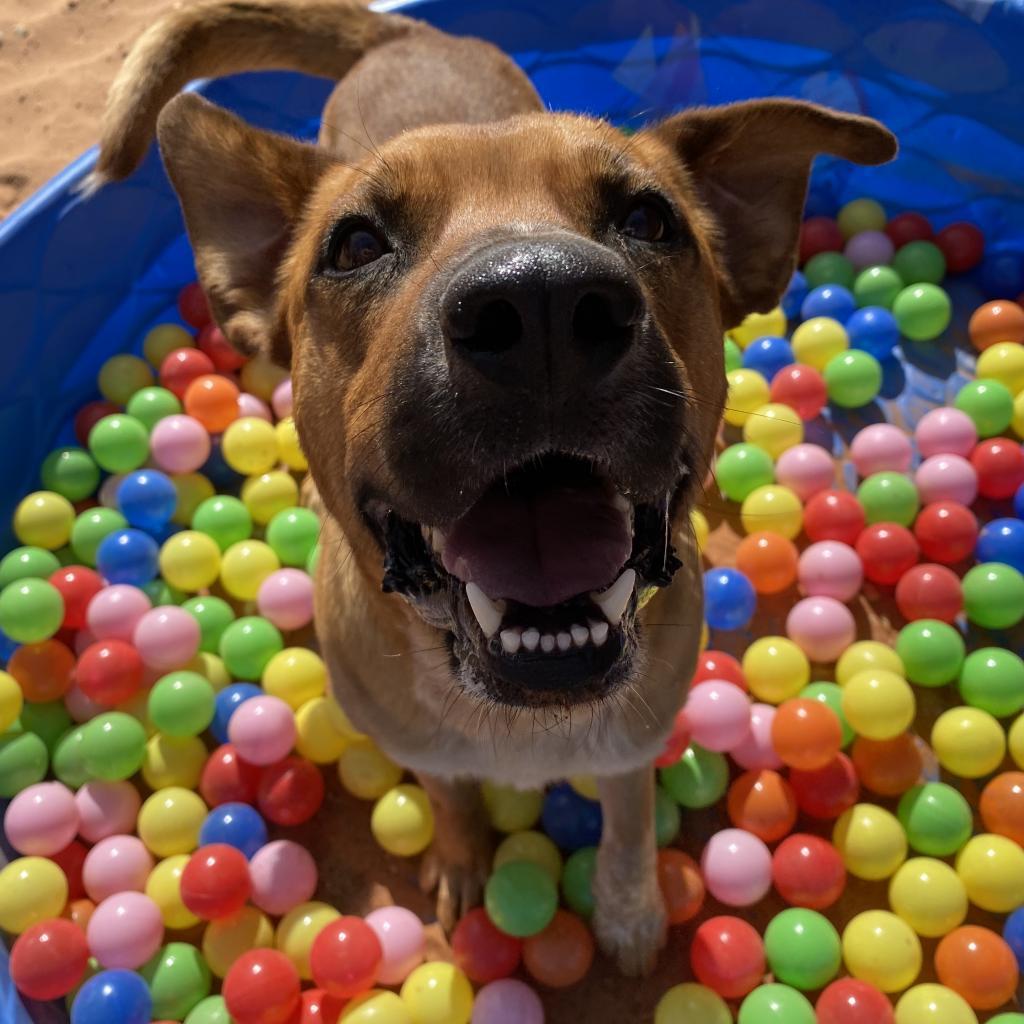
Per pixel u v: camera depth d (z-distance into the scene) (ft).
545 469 1.56
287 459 3.58
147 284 3.95
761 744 2.72
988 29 3.53
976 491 3.27
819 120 2.09
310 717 2.84
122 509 3.31
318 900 2.71
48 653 3.00
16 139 4.83
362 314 1.66
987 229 3.99
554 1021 2.46
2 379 3.38
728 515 3.42
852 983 2.31
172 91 3.26
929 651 2.83
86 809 2.75
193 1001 2.49
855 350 3.62
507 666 1.52
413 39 3.49
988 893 2.48
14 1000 2.38
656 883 2.45
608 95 4.28
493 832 2.71
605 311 1.16
